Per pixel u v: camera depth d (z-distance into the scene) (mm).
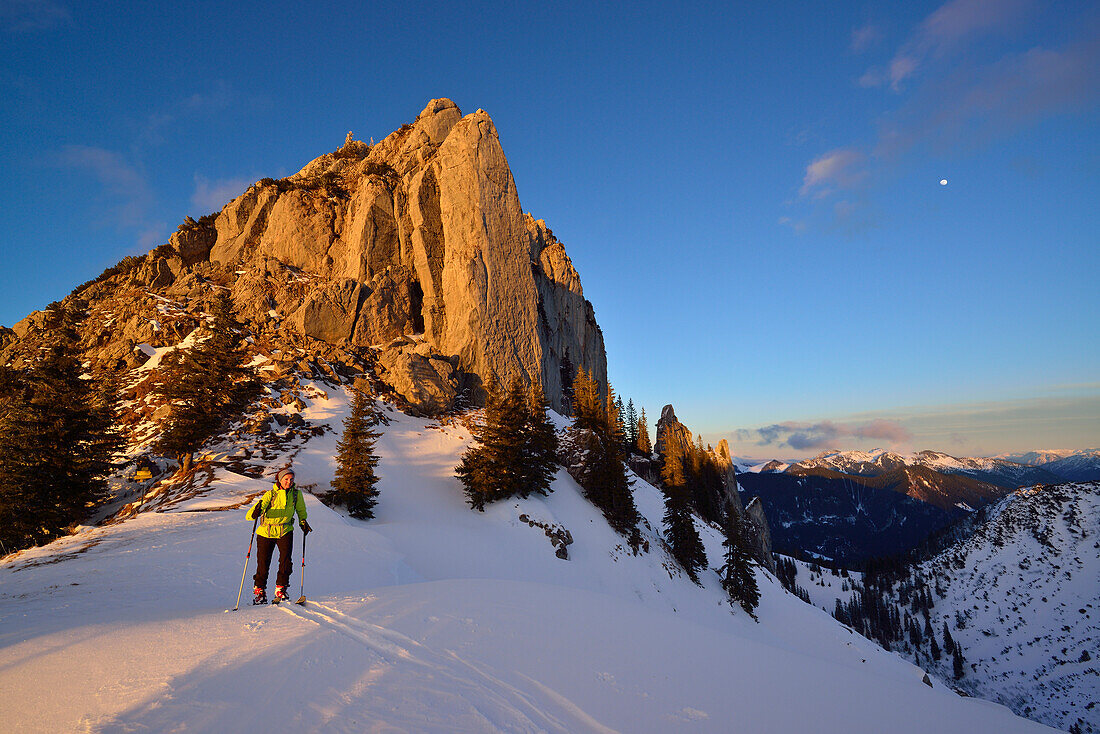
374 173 96000
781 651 8992
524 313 79562
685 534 53531
